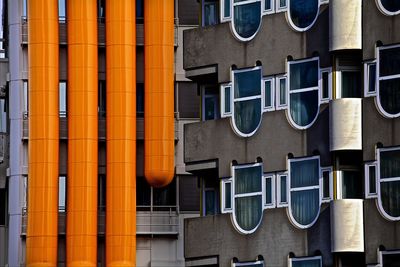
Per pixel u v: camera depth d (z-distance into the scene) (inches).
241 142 3809.1
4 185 4618.6
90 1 4436.5
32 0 4453.7
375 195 3602.4
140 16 4498.0
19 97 4517.7
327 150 3673.7
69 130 4419.3
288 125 3742.6
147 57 4458.7
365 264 3607.3
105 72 4466.0
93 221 4402.1
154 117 4441.4
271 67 3784.5
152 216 4483.3
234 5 3860.7
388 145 3599.9
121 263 4404.5
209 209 3882.9
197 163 3860.7
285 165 3735.2
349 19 3654.0
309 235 3681.1
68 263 4389.8
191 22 4527.6
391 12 3619.6
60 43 4463.6
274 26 3789.4
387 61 3617.1
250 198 3779.5
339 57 3686.0
